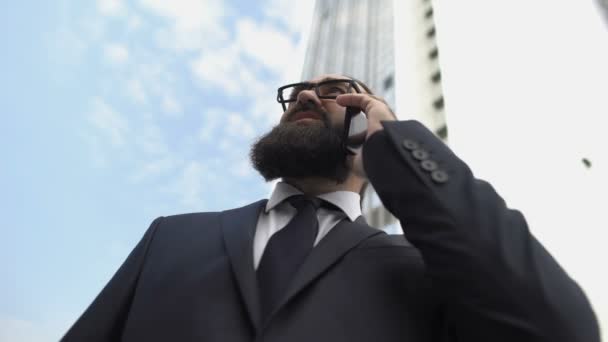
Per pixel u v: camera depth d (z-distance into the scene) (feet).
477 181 2.55
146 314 2.78
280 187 4.16
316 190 4.29
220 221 3.65
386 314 2.49
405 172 2.57
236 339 2.34
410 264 2.90
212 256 3.08
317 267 2.68
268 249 3.05
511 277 2.00
